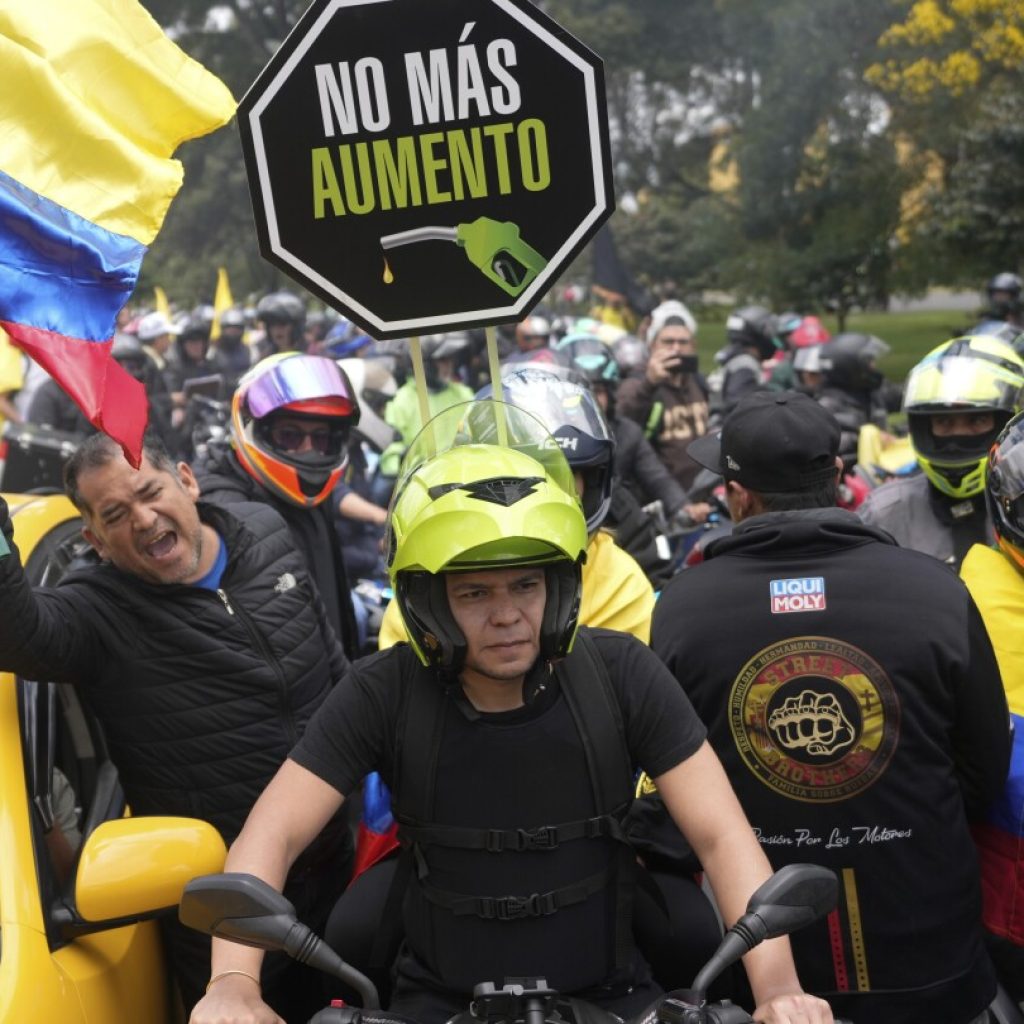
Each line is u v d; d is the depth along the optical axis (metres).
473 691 2.35
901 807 2.75
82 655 3.08
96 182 2.71
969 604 2.82
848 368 9.16
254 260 46.28
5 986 2.45
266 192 2.64
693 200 46.00
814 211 27.34
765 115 26.72
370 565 6.32
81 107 2.68
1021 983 3.05
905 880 2.76
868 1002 2.78
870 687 2.75
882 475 7.16
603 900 2.35
